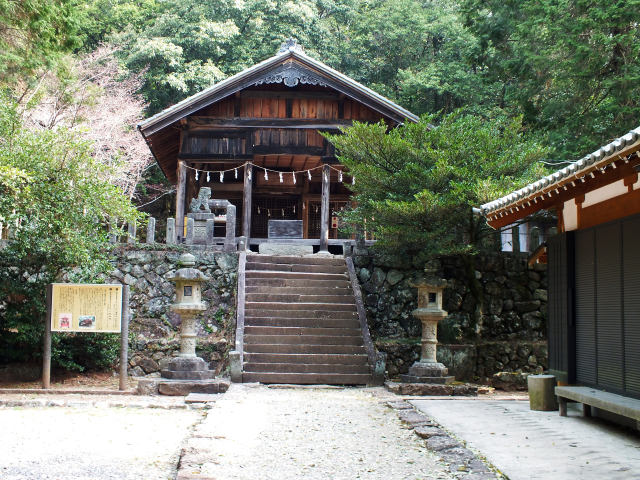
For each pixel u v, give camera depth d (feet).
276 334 37.99
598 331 24.40
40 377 34.27
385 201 38.52
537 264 45.80
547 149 39.70
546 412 26.12
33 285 34.24
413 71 97.14
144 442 20.03
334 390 33.30
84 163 33.60
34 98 61.36
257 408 26.37
